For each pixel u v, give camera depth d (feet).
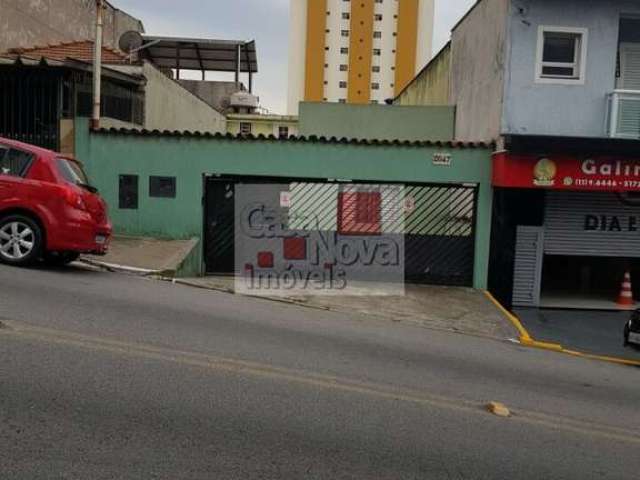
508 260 48.44
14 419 14.32
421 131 67.26
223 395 17.30
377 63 329.31
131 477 12.25
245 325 26.63
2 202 31.48
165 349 20.95
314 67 327.26
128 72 59.00
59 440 13.53
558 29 46.19
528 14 46.19
